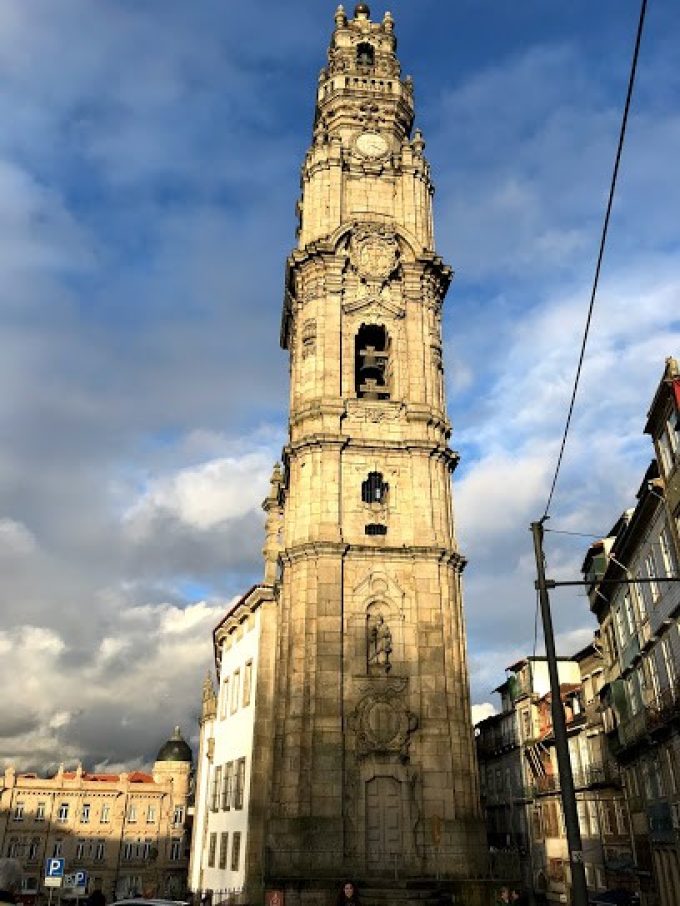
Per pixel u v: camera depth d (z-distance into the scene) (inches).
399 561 1402.6
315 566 1365.7
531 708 2501.2
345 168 1761.8
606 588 1780.3
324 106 1893.5
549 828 2299.5
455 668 1344.7
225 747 1894.7
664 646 1341.0
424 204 1768.0
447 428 1547.7
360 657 1325.0
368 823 1221.1
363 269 1635.1
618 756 1675.7
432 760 1266.0
